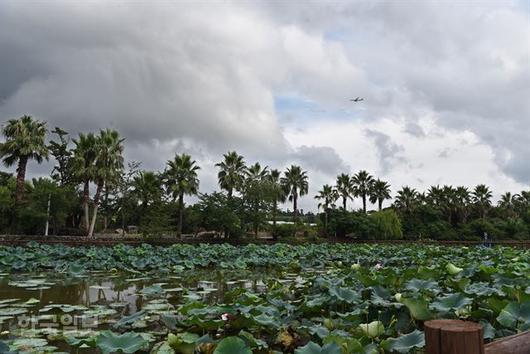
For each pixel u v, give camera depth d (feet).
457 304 15.81
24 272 44.21
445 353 5.31
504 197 221.05
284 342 16.22
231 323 17.51
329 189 168.25
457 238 168.66
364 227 143.13
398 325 16.63
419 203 196.85
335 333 14.93
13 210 96.12
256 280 40.65
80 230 108.37
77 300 28.30
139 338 14.14
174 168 120.88
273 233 135.74
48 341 17.95
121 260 52.08
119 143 104.83
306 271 48.98
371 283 21.48
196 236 123.24
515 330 13.92
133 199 113.29
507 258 44.88
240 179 138.62
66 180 122.42
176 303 27.04
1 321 21.49
